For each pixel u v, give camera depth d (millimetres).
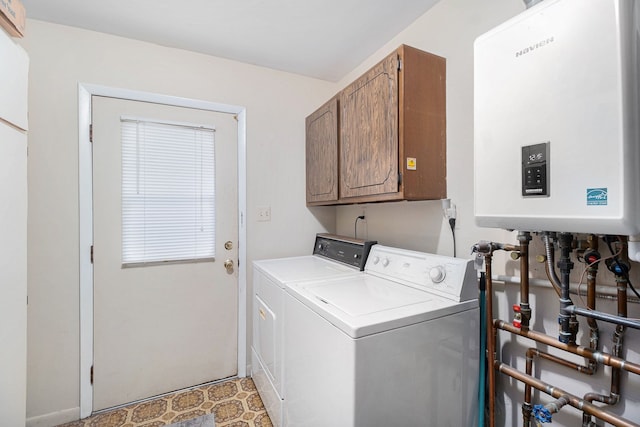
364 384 890
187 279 2004
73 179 1691
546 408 907
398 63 1321
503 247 1143
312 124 2203
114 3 1494
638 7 655
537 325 1118
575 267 1012
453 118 1419
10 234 1127
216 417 1688
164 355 1933
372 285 1346
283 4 1513
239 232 2162
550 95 750
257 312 1866
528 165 795
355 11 1574
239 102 2141
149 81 1874
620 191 635
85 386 1709
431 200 1553
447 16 1455
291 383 1289
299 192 2359
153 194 1906
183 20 1644
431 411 1040
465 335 1120
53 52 1649
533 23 788
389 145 1371
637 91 638
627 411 891
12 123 1132
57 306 1658
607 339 937
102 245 1772
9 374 1121
